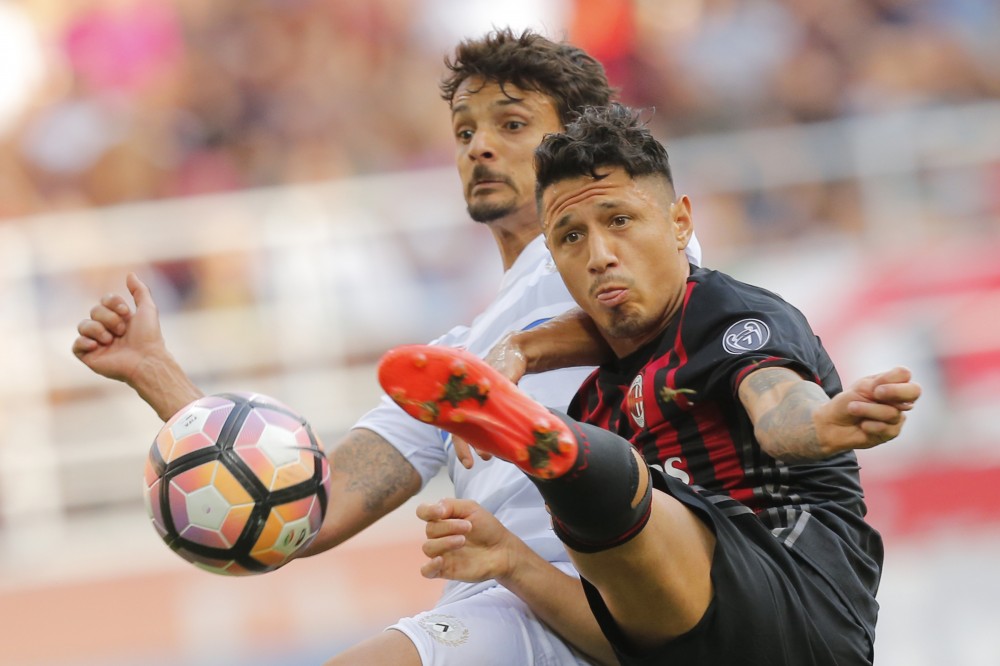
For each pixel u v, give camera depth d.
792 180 34.47
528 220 14.82
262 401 11.28
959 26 39.12
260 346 33.12
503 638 12.41
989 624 27.55
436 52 40.38
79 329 13.09
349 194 33.69
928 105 38.38
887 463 28.86
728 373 11.08
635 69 39.00
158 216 33.75
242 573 11.14
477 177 14.68
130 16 40.53
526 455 9.66
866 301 31.83
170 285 34.22
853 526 11.67
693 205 34.56
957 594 27.80
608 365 12.53
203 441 10.91
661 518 10.41
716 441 11.50
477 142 14.62
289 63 40.12
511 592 12.85
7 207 39.00
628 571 10.34
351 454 14.75
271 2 40.50
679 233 12.03
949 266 31.70
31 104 39.91
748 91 38.75
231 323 33.19
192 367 32.97
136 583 29.22
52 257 33.53
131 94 40.03
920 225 34.16
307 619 28.16
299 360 33.12
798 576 11.01
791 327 11.34
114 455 32.50
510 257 15.12
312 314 33.28
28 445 32.34
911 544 28.17
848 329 31.70
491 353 12.60
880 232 34.12
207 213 33.81
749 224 35.03
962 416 29.84
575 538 10.31
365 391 32.50
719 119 38.69
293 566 28.39
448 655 12.09
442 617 12.41
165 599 29.05
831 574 11.19
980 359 30.83
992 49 38.84
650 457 11.79
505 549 11.98
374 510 14.62
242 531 10.82
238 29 40.44
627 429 12.13
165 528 10.97
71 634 29.09
